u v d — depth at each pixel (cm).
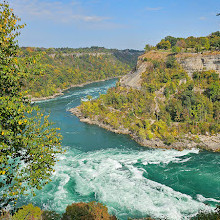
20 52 2238
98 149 9425
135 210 5456
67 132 11488
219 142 9650
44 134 2345
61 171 7344
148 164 8012
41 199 5828
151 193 6159
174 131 10456
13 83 2123
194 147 9462
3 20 2050
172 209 5462
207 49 16800
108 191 6231
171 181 6844
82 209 4259
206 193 6206
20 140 2083
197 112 11612
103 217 4128
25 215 3634
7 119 2017
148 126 10862
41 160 2181
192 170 7519
